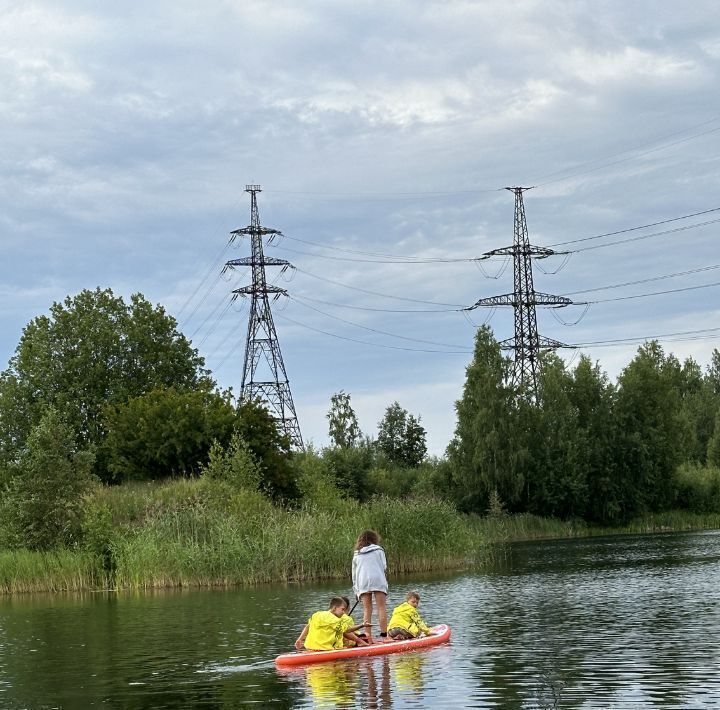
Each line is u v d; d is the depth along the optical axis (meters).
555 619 31.17
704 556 59.56
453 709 18.47
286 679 22.23
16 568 49.53
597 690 19.78
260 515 54.00
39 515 55.69
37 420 91.75
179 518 52.91
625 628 28.56
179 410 75.81
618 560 58.09
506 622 30.78
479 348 107.25
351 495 93.69
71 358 95.06
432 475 105.00
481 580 46.50
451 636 27.97
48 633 32.09
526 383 107.62
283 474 73.00
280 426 85.94
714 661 22.66
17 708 20.25
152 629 31.92
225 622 33.09
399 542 52.94
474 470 101.69
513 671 22.14
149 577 48.34
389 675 22.12
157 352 97.19
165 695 21.00
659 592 38.75
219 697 20.52
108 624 33.81
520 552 68.94
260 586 47.34
